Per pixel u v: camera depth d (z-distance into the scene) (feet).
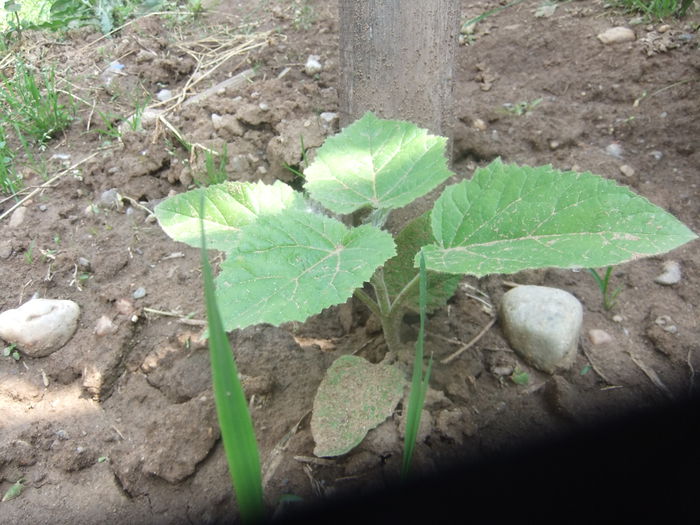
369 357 1.10
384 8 1.16
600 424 0.92
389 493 0.84
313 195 0.97
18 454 0.97
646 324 1.09
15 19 2.30
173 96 1.83
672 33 1.71
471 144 1.51
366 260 0.80
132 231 1.41
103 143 1.67
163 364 1.11
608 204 0.82
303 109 1.62
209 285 0.53
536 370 1.04
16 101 1.77
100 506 0.91
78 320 1.18
